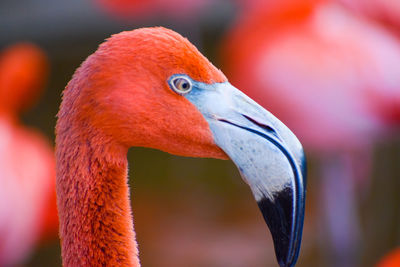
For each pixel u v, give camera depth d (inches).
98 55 127.8
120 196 132.2
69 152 129.6
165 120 126.5
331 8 336.2
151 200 418.0
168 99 126.4
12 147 306.0
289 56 313.1
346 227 346.3
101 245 130.5
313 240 374.6
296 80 309.9
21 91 339.0
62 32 585.6
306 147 328.2
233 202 414.6
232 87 131.9
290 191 124.6
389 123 312.5
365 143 320.5
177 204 412.8
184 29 534.0
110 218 131.0
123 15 503.2
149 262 358.0
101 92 126.6
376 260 353.7
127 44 127.2
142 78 126.0
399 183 409.1
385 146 427.8
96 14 583.2
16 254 303.7
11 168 296.7
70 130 129.3
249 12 360.2
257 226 387.5
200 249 363.9
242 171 126.5
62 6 594.9
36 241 312.5
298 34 318.7
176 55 126.4
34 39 584.7
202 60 129.8
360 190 396.5
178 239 374.3
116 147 129.5
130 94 125.9
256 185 125.6
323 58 309.6
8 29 585.9
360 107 306.5
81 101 127.8
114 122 127.1
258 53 321.7
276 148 125.9
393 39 329.4
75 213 129.9
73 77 130.6
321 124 310.3
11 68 337.7
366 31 326.6
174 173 449.7
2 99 334.0
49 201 309.6
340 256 347.3
